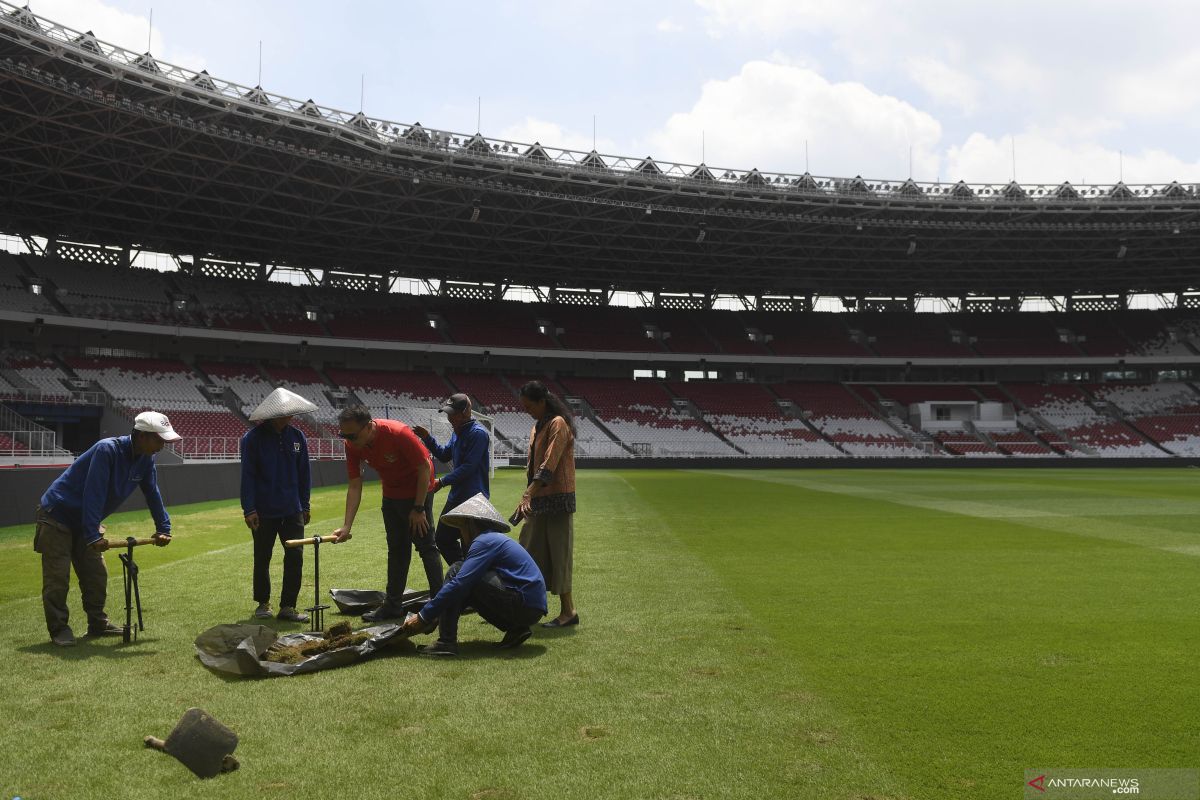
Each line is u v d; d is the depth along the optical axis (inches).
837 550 438.3
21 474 580.7
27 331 1731.1
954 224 2004.2
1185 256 2246.6
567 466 261.6
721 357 2409.0
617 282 2474.2
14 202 1636.3
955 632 243.6
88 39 1187.9
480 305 2402.8
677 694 181.8
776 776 137.0
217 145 1438.2
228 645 212.8
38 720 165.3
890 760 143.9
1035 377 2623.0
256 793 131.0
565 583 255.8
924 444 2250.2
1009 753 147.3
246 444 272.2
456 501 277.3
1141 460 2032.5
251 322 1982.0
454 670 202.4
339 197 1736.0
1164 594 308.2
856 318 2645.2
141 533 535.8
